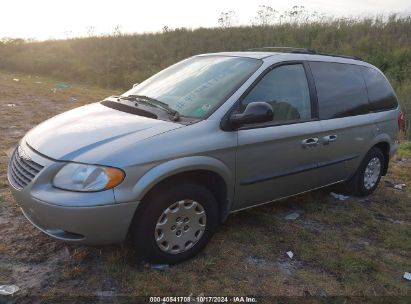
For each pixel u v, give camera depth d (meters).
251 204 3.88
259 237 3.88
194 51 20.95
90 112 3.69
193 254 3.41
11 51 23.59
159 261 3.23
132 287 3.01
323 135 4.27
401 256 3.82
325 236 4.04
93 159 2.86
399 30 18.80
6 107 9.86
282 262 3.52
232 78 3.77
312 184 4.42
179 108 3.60
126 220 2.92
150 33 25.09
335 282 3.30
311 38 19.16
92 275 3.11
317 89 4.31
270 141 3.71
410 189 5.80
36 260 3.26
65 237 2.89
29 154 3.15
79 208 2.77
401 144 8.67
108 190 2.83
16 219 3.91
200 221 3.40
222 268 3.34
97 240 2.90
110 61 20.56
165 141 3.08
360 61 5.14
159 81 4.30
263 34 21.03
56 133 3.25
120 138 3.05
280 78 3.97
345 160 4.68
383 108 5.26
